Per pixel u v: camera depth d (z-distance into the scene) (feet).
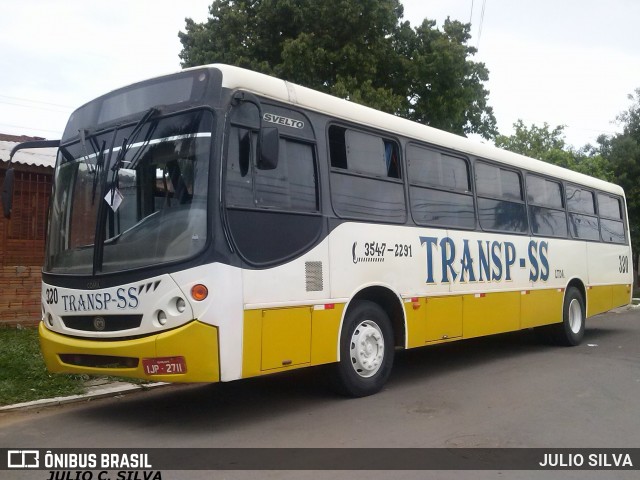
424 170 28.09
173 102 20.56
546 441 19.07
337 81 60.59
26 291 36.86
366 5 62.69
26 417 22.43
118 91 22.18
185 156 19.65
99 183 21.21
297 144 22.11
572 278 39.70
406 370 30.78
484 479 15.88
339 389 24.06
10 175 22.90
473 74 69.41
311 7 62.59
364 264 24.06
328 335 22.36
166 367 18.58
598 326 52.44
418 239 26.94
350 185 24.00
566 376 29.19
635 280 115.65
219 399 24.76
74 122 23.49
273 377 28.99
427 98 66.85
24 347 30.71
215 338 18.49
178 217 19.30
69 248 21.61
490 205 32.35
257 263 19.88
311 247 21.88
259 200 20.35
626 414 22.36
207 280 18.56
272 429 20.22
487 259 31.42
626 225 49.37
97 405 24.25
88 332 20.33
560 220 39.19
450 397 24.70
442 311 28.02
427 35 66.85
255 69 61.87
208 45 65.92
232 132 19.86
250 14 66.33
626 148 101.24
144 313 19.03
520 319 33.88
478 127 72.13
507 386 26.89
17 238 36.65
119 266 19.90
